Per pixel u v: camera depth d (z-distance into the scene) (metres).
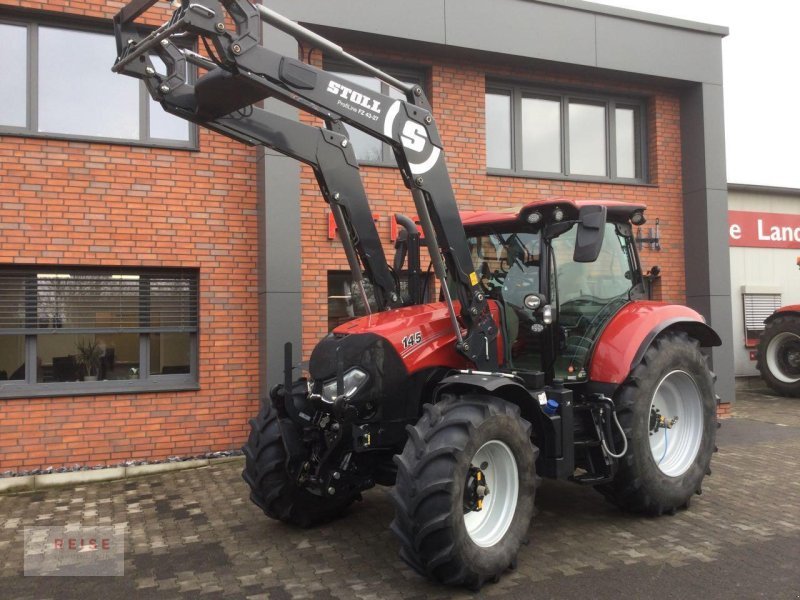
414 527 3.50
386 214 7.68
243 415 7.10
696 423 5.21
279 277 6.95
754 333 12.35
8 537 4.78
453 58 8.11
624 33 8.70
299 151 4.46
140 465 6.57
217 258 7.05
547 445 4.29
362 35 7.42
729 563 3.98
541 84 8.70
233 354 7.08
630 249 5.45
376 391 4.06
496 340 4.48
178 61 4.00
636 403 4.70
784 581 3.71
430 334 4.36
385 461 4.38
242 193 7.17
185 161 6.96
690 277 9.33
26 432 6.33
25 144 6.45
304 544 4.50
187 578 3.96
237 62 3.50
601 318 5.04
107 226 6.68
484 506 3.93
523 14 8.12
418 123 4.26
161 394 6.79
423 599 3.61
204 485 6.09
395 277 5.09
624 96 9.30
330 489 4.25
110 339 6.83
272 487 4.56
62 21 6.71
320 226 7.36
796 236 12.70
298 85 3.76
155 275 6.96
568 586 3.71
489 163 8.50
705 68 9.16
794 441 7.51
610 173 9.16
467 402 3.81
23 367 6.54
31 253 6.43
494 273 5.03
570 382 4.77
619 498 4.81
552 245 4.82
